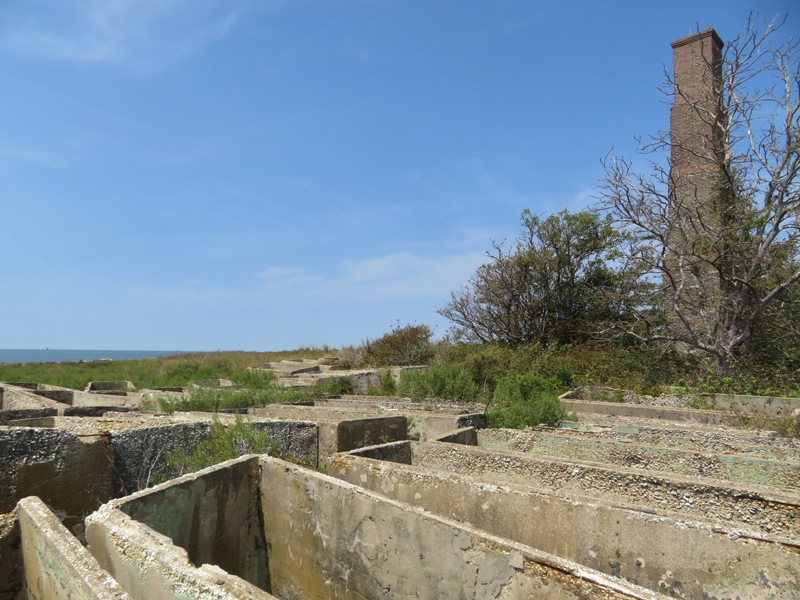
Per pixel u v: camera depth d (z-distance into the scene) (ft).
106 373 74.74
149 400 35.73
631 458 21.63
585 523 13.53
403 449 21.88
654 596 8.68
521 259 62.69
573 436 23.86
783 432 27.81
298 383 49.29
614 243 59.82
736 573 11.46
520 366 49.34
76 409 29.96
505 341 64.03
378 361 70.38
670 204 50.96
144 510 12.56
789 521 14.17
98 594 7.91
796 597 10.77
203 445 19.88
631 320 59.00
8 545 12.18
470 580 11.12
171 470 19.10
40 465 16.11
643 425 27.78
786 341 45.57
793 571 10.87
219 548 14.57
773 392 38.58
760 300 45.11
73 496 16.79
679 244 50.62
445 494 16.01
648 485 16.65
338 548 13.91
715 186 51.75
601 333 55.26
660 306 54.65
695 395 38.83
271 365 78.74
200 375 69.97
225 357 95.35
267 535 15.75
